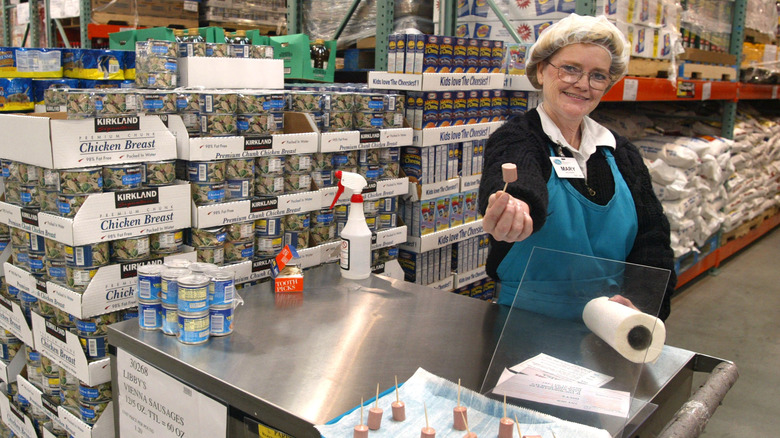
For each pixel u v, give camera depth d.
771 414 3.25
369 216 2.54
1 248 2.19
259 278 2.15
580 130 2.01
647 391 1.32
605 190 1.92
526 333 1.31
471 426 1.12
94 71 2.86
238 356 1.45
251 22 4.33
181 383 1.43
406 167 2.80
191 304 1.49
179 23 4.09
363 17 3.57
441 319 1.74
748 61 5.33
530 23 3.18
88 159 1.72
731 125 5.07
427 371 1.39
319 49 3.33
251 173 2.10
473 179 3.08
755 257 6.30
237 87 2.53
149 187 1.85
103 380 1.83
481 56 2.88
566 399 1.20
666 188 4.09
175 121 1.93
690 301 4.93
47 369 2.04
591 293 1.29
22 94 2.61
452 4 3.47
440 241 2.94
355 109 2.47
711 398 1.32
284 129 2.36
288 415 1.20
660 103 5.29
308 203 2.28
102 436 1.87
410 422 1.13
